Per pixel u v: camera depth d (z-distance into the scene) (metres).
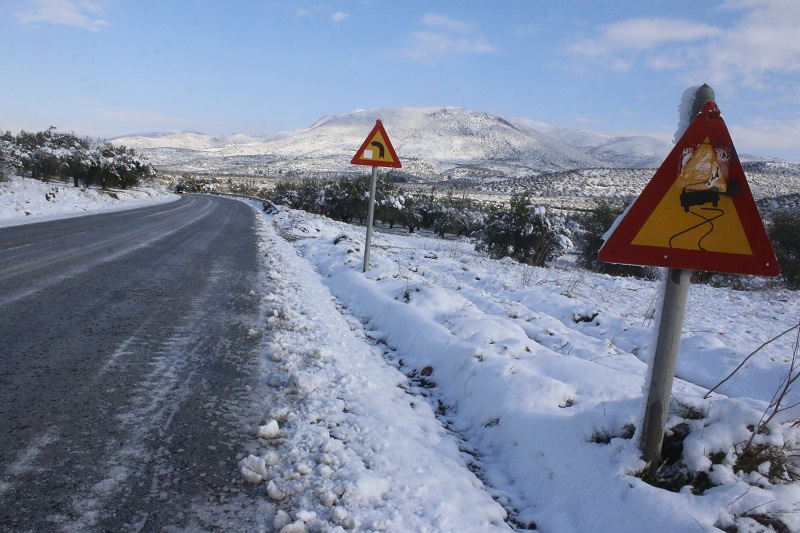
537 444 3.14
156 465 2.82
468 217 47.75
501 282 9.68
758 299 12.88
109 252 10.91
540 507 2.77
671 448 2.78
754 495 2.41
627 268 23.50
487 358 4.46
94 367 4.20
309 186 54.31
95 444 2.98
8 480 2.54
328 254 12.71
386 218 46.78
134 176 48.91
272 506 2.54
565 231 22.22
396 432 3.42
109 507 2.41
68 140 42.16
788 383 2.81
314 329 5.92
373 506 2.59
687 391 4.10
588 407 3.50
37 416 3.25
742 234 2.40
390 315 6.43
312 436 3.27
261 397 3.88
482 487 2.96
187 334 5.41
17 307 5.82
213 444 3.11
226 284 8.51
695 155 2.43
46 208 20.53
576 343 5.46
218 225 21.58
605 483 2.63
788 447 2.72
